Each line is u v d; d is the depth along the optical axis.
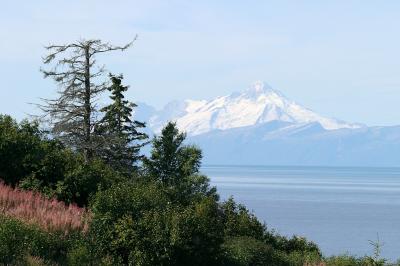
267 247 46.97
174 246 37.16
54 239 36.53
